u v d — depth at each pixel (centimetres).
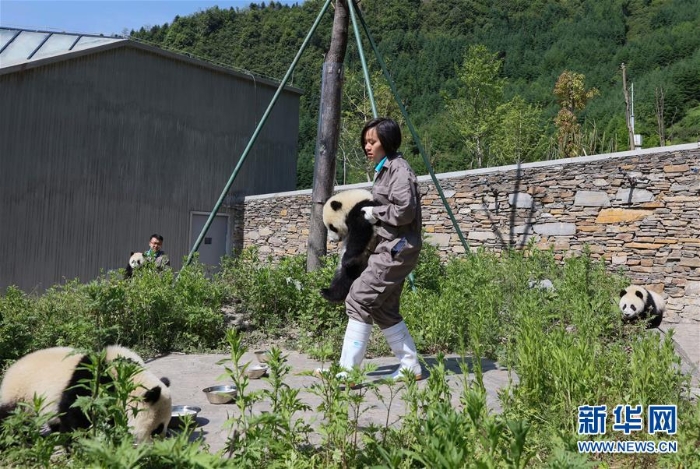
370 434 345
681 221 1198
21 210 1510
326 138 948
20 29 1836
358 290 500
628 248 1255
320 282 807
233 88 2022
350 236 541
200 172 1922
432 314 718
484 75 3684
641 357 438
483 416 317
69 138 1603
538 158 3681
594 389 418
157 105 1805
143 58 1770
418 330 716
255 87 2091
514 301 849
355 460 324
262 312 809
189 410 446
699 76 6500
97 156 1666
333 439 338
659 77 7175
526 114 3744
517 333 614
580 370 416
